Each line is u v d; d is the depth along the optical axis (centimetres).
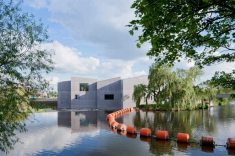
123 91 4956
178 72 4072
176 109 4300
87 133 2361
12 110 1050
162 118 3369
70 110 4769
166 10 533
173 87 3991
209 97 4712
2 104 1041
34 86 1166
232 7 514
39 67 1169
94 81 5244
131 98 5053
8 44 1121
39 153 1639
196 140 1994
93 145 1856
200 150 1684
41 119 3431
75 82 5169
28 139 2077
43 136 2212
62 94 5275
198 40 598
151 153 1617
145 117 3494
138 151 1670
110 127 2720
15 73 1105
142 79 5203
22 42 1157
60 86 5303
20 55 1154
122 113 3931
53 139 2083
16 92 1100
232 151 1656
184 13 532
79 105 5188
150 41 576
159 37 562
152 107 4425
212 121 3044
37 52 1182
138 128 2600
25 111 1141
